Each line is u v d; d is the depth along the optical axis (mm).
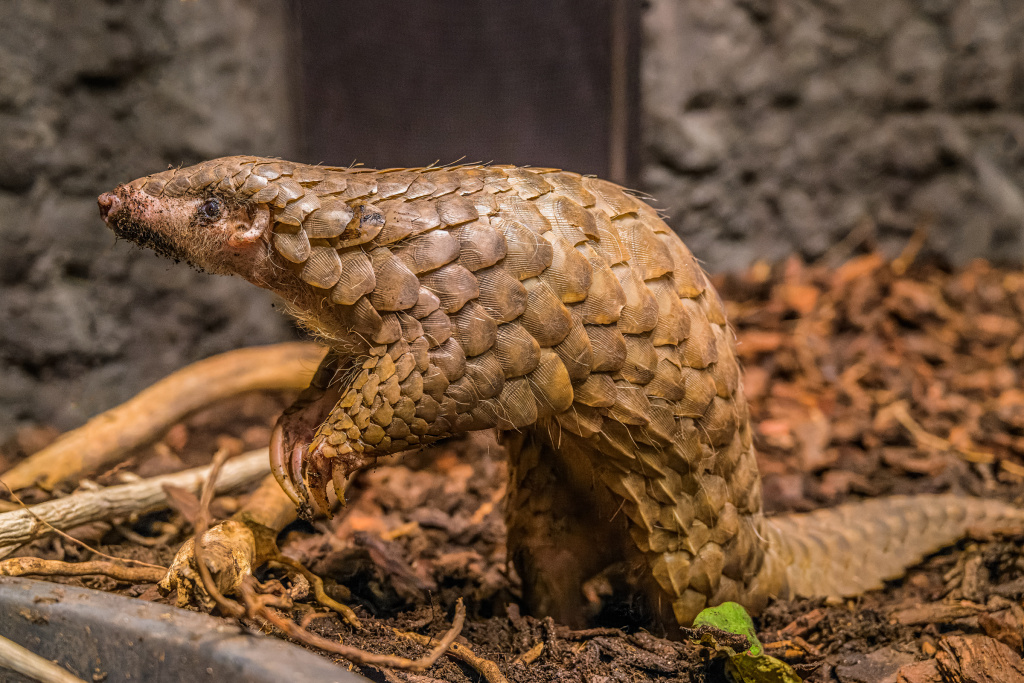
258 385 1788
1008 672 1413
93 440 1663
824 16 2578
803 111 2641
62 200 1809
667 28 2480
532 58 2189
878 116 2668
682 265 1428
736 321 2383
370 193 1380
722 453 1439
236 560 1411
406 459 1753
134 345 1938
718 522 1444
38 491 1621
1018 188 2699
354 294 1368
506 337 1372
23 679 1338
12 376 1798
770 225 2699
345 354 1413
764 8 2537
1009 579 1549
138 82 1864
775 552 1521
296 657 1298
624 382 1398
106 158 1842
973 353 2219
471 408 1375
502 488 1709
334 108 2135
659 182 2590
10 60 1749
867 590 1543
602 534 1470
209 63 1953
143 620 1328
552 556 1480
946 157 2680
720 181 2623
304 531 1610
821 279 2596
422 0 2111
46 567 1425
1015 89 2650
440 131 2178
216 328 2072
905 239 2732
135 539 1569
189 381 1746
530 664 1432
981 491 1711
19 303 1791
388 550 1567
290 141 2123
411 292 1364
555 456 1446
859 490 1723
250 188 1374
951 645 1435
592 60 2252
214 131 1980
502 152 2221
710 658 1433
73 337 1828
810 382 2094
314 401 1423
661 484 1424
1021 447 1778
